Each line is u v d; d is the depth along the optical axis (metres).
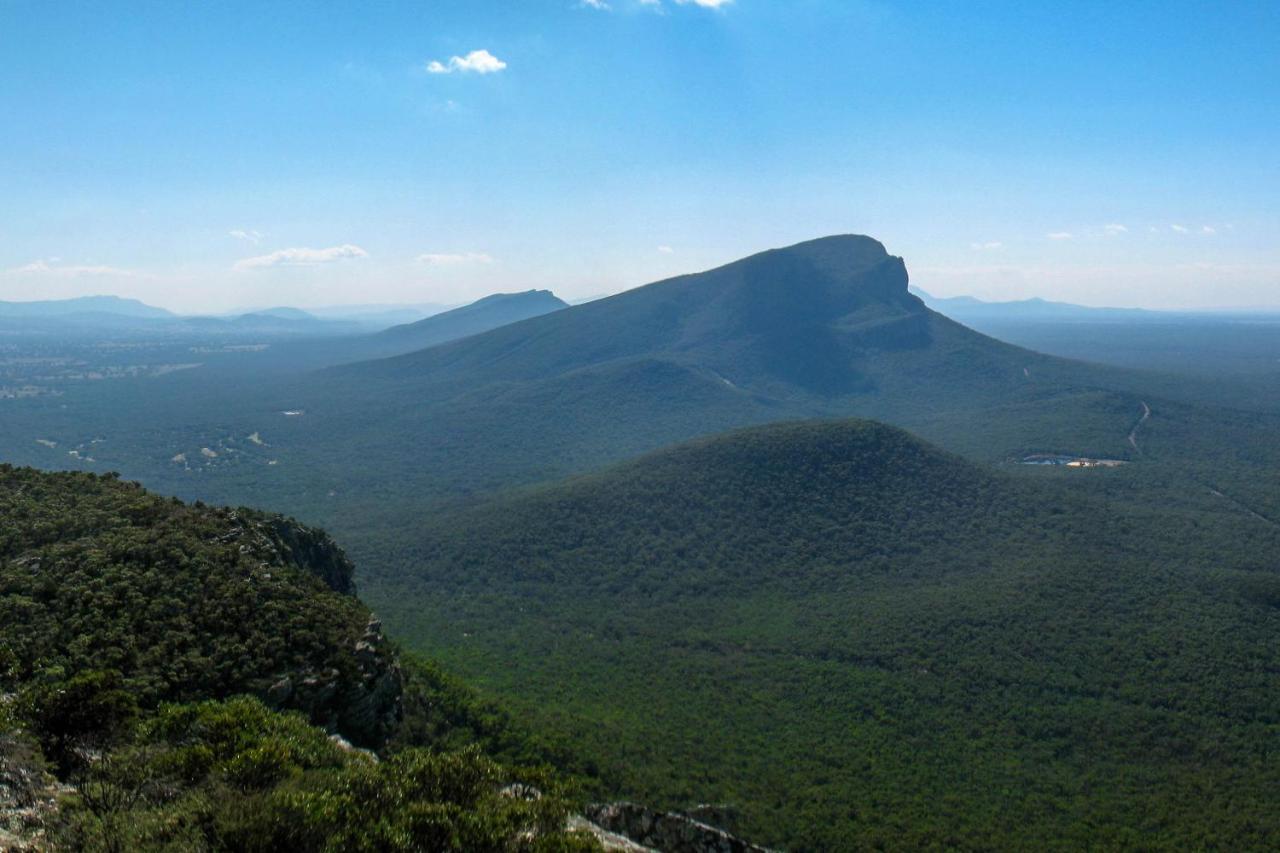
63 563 45.66
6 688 33.81
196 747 25.66
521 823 23.56
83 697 27.31
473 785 24.97
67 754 26.00
